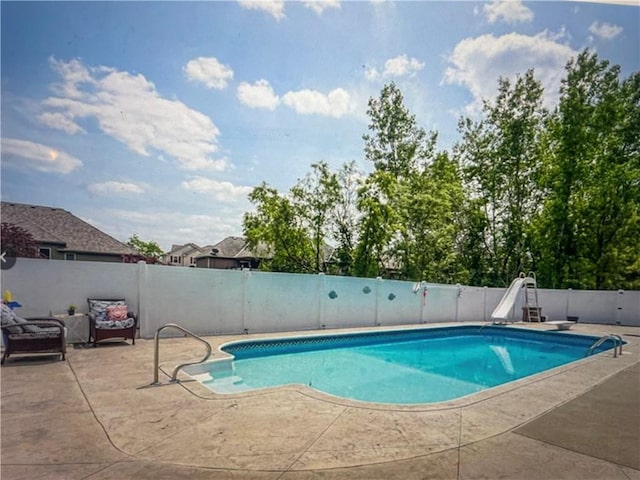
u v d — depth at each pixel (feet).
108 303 28.14
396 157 90.63
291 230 84.02
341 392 23.75
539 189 79.05
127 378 18.90
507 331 47.83
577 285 71.92
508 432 13.33
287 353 34.32
